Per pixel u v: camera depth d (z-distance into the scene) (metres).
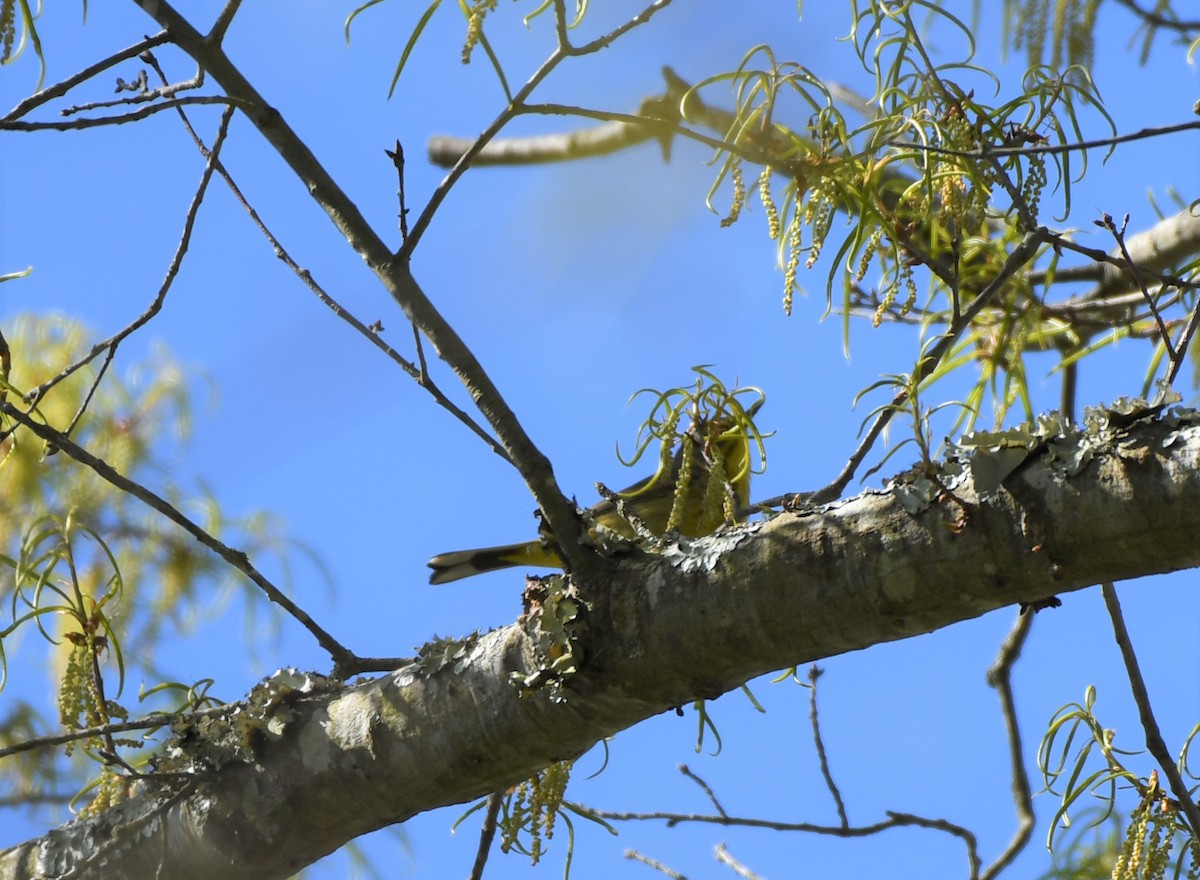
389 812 7.12
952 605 5.86
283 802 7.17
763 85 8.43
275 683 7.38
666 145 7.67
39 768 10.28
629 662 6.46
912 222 9.09
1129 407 5.46
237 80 6.93
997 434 5.71
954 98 8.87
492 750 6.82
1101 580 5.56
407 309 6.75
